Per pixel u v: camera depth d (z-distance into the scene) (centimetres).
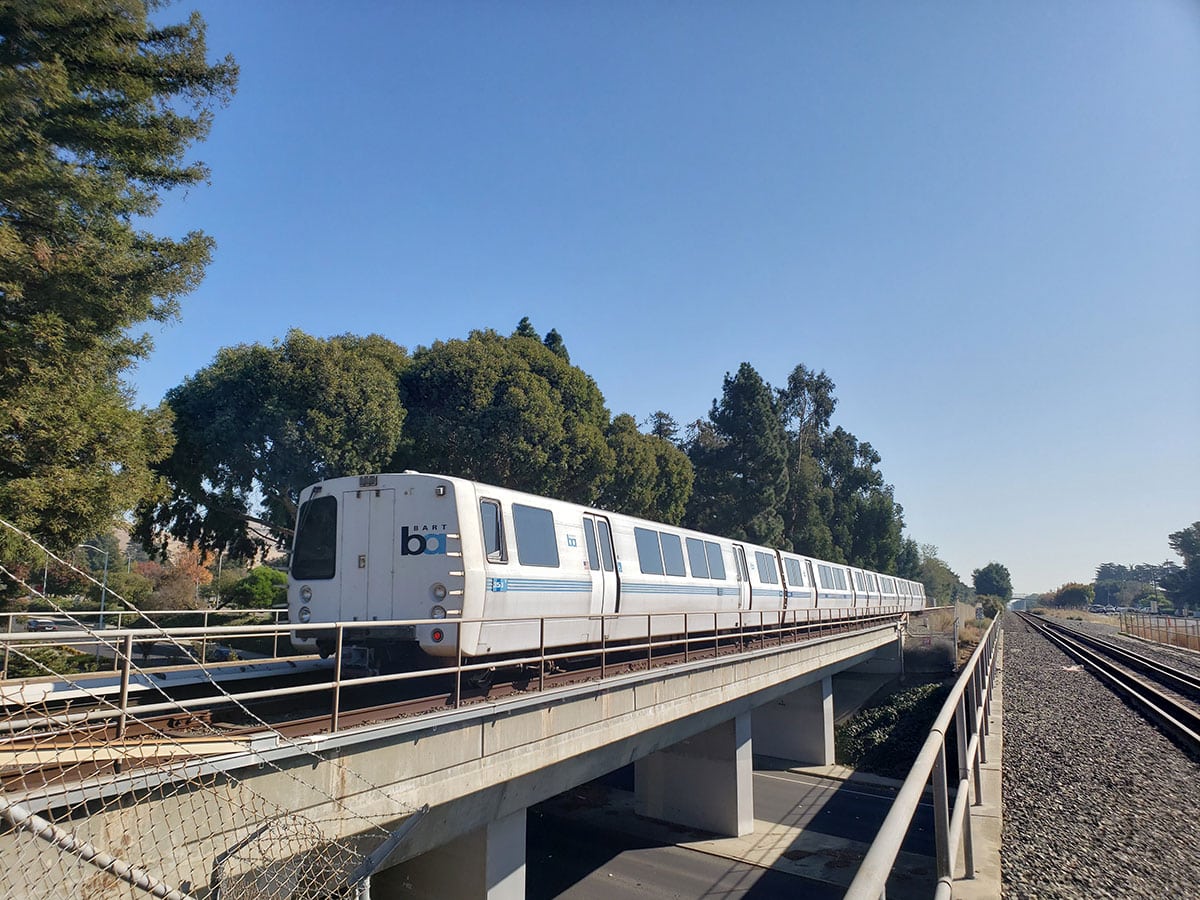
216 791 560
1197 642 4247
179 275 1340
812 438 7006
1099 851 753
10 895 421
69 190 1198
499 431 2609
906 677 3775
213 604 3188
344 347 2641
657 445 3775
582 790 2236
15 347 1150
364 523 1073
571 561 1289
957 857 552
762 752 2745
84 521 1274
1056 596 17788
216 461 2345
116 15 1216
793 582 2636
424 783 764
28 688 556
